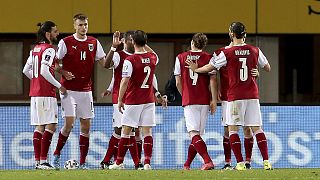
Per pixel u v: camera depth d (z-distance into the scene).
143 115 35.72
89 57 36.47
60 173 32.19
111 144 38.62
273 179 29.92
